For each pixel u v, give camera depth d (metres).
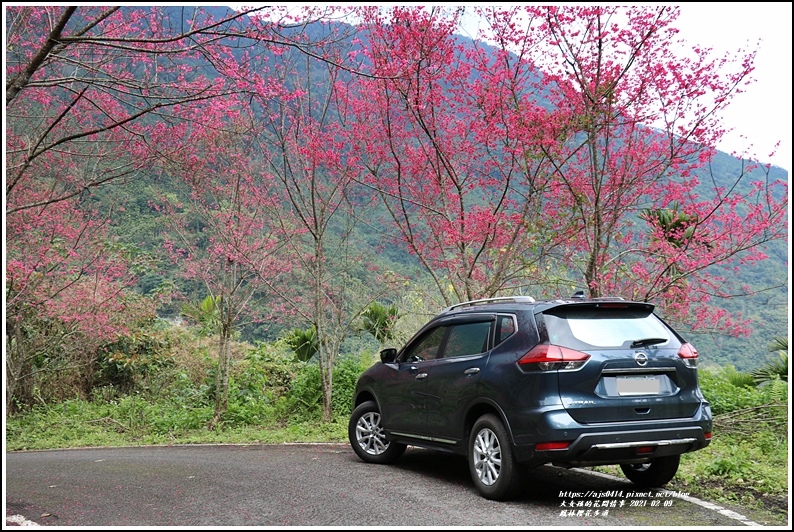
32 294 12.01
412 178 11.69
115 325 14.78
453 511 5.73
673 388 6.05
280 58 11.28
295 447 10.16
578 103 9.72
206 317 17.69
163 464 8.52
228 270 13.22
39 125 10.11
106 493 6.70
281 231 12.51
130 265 14.05
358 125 11.42
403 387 7.66
